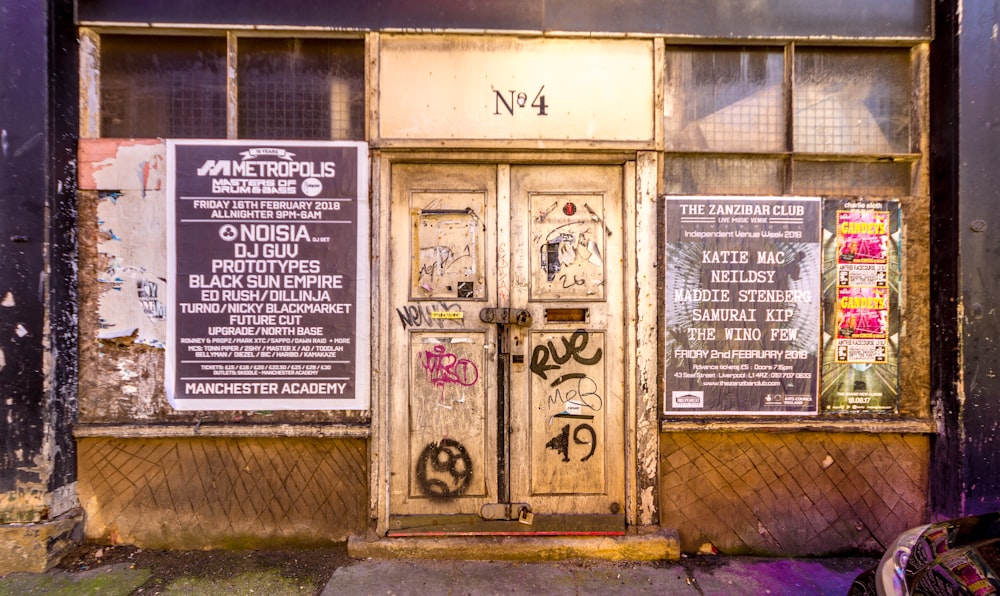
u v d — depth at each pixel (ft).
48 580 9.85
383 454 10.75
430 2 10.73
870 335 10.82
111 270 10.66
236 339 10.69
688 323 10.80
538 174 11.03
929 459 10.83
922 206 10.87
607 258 10.98
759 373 10.77
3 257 10.11
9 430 10.12
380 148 10.73
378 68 10.78
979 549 6.55
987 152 10.36
